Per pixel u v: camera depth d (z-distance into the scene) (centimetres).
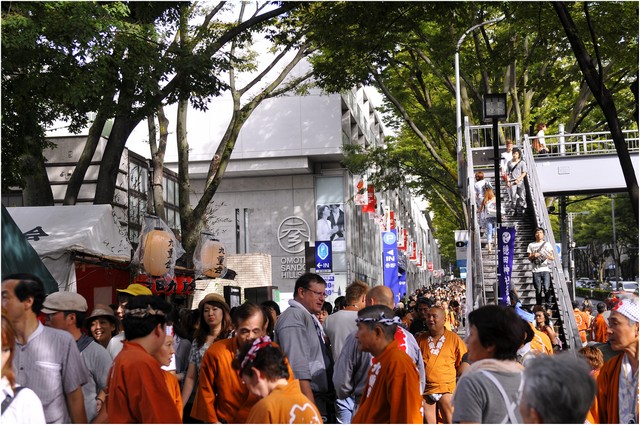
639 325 545
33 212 1378
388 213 4588
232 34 1730
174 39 1916
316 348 723
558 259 1727
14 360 553
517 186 2320
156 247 1427
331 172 4459
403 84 2964
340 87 2156
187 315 902
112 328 816
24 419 439
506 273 1570
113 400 514
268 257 3616
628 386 547
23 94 1330
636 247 7725
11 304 553
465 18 1802
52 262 1277
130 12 1437
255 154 4284
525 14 1631
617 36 1727
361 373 698
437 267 12625
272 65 2244
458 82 2664
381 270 6178
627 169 1146
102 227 1373
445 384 941
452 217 4662
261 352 483
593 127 3234
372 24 1777
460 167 2670
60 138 2820
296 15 2009
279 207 4456
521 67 2744
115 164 1781
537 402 325
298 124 4256
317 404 736
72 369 572
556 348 1238
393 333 569
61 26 1217
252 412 475
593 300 6456
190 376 775
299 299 734
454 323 2602
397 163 3003
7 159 1553
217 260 1758
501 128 2734
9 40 1155
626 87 2598
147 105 1504
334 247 4412
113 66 1371
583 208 7381
